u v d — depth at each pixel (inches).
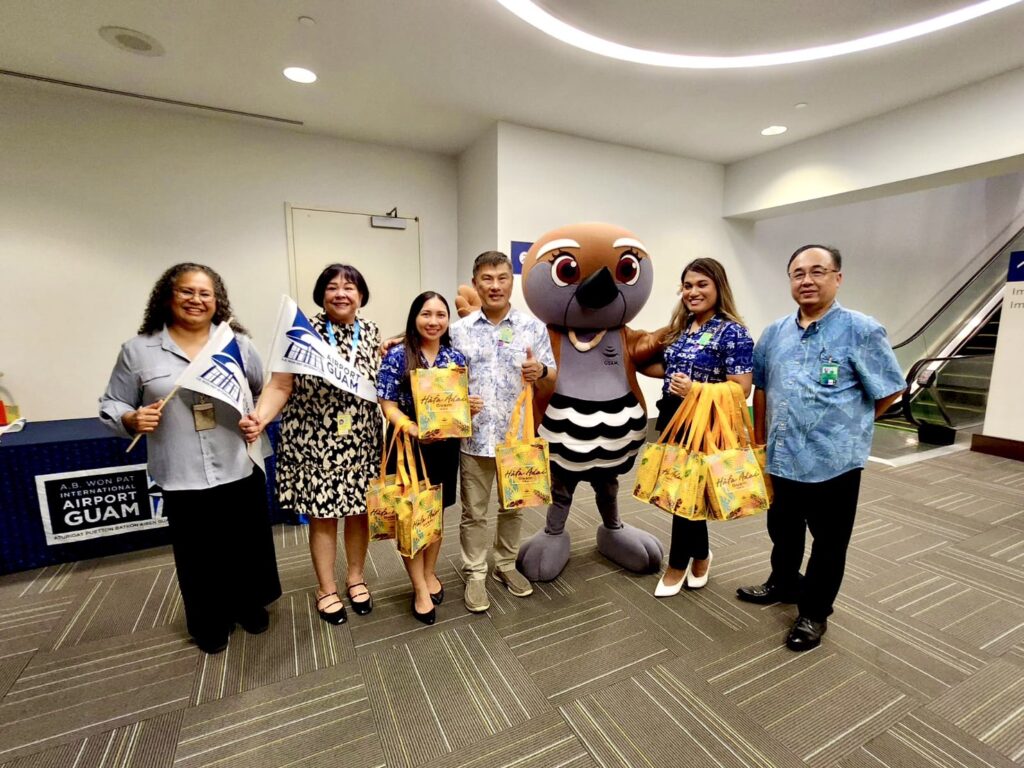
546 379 76.1
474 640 69.3
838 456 62.2
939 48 104.4
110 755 50.9
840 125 146.3
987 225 267.3
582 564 91.5
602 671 63.2
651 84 118.2
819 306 64.6
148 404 59.7
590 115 136.6
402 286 166.7
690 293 72.5
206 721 55.3
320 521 71.4
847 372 62.2
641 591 82.2
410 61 106.1
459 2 85.8
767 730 54.1
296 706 57.4
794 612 76.1
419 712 56.6
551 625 72.7
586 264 76.1
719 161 180.5
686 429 71.1
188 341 62.3
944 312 228.5
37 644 68.7
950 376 196.9
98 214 126.0
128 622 73.9
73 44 98.0
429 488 67.9
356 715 56.1
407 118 137.3
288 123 139.6
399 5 86.7
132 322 132.2
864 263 231.8
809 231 212.2
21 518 88.2
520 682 61.3
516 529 81.9
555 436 79.0
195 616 65.2
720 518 66.4
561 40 98.4
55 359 125.9
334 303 66.9
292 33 95.2
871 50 104.4
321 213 151.5
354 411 67.8
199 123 134.0
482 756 50.9
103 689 60.1
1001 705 57.8
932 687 60.6
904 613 75.9
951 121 125.1
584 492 130.5
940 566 90.1
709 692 59.6
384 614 75.5
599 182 158.4
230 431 63.7
